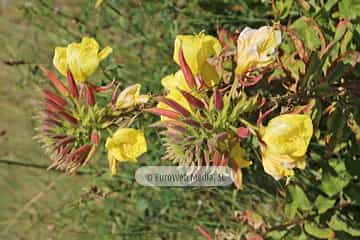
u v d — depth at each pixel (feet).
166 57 14.08
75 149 7.69
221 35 8.63
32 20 15.69
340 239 10.89
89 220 15.64
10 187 18.48
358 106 9.11
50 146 7.67
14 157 18.69
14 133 18.85
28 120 18.72
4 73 19.01
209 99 7.29
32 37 17.88
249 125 7.15
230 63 7.68
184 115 7.16
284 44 9.73
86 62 7.72
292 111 7.80
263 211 13.44
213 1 13.82
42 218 16.01
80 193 17.21
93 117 7.69
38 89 14.35
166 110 7.23
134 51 14.71
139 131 7.70
